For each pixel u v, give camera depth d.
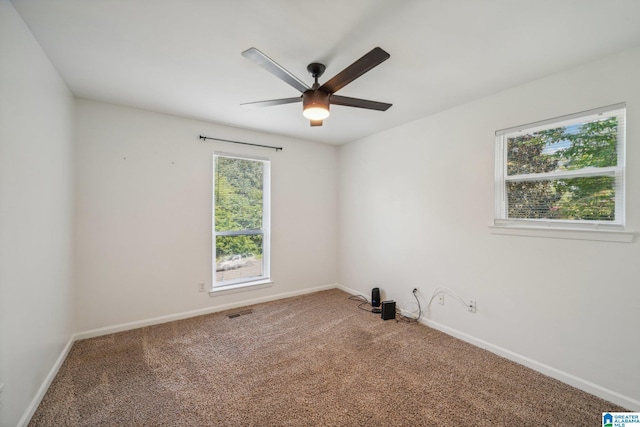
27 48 1.58
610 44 1.70
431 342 2.60
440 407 1.73
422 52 1.81
